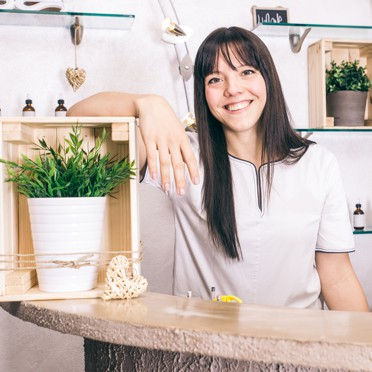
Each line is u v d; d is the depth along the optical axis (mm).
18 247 1227
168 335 852
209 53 1771
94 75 2740
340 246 1884
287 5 2924
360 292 1942
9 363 2682
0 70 2668
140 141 1702
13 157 1204
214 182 1817
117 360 1075
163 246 2822
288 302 1917
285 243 1854
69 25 2652
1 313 2668
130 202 1160
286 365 908
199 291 1951
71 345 2729
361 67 2846
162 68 2805
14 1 2400
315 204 1855
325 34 2791
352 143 2975
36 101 2695
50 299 1091
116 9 2756
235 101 1747
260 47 1776
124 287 1080
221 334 811
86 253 1109
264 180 1845
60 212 1099
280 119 1835
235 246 1819
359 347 746
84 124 1198
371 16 3000
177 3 2814
